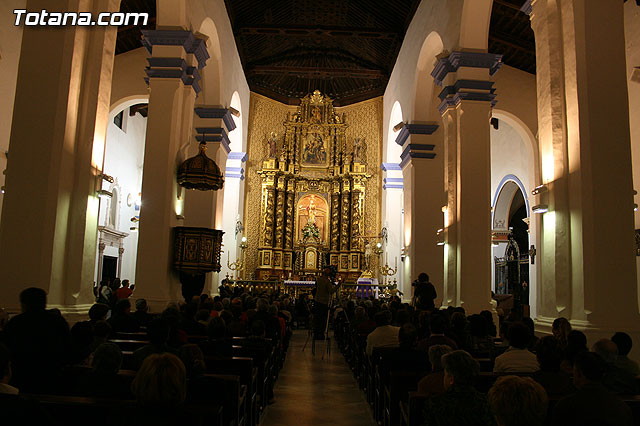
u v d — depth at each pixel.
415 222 13.56
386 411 5.23
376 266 21.50
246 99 20.08
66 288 6.62
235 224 18.34
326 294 11.55
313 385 8.04
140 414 2.45
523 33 13.73
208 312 7.03
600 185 5.90
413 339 5.32
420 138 13.87
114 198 18.25
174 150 9.09
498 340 7.01
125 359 4.71
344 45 20.38
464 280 9.45
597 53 6.09
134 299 8.55
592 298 5.74
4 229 6.26
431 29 12.23
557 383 3.58
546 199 6.42
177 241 9.09
